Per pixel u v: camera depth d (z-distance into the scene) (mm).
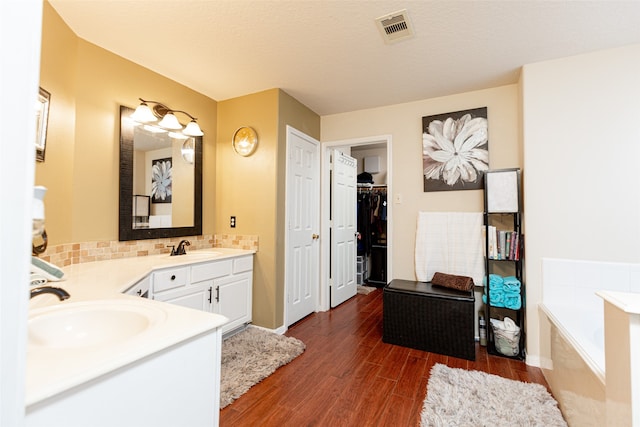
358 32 1896
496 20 1768
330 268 3574
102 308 1060
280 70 2410
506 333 2295
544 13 1702
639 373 886
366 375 2020
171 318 904
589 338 1561
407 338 2477
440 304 2377
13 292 430
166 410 747
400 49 2096
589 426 1270
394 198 3078
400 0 1607
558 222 2178
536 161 2244
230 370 1999
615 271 2033
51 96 1677
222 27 1851
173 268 2031
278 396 1771
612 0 1590
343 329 2867
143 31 1892
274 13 1719
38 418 515
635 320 898
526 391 1808
